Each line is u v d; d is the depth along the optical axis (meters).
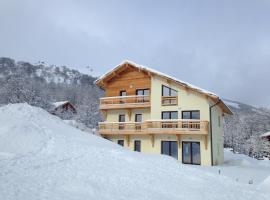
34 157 11.57
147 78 29.45
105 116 31.39
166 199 8.51
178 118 26.78
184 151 26.11
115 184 9.40
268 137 57.44
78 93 94.00
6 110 18.75
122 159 13.71
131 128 28.64
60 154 12.70
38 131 15.51
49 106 51.28
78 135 18.14
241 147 53.31
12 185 7.58
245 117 75.81
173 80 26.88
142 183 10.05
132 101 29.59
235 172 20.56
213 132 26.69
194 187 10.61
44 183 8.27
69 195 7.51
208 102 25.75
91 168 11.11
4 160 10.43
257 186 12.67
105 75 31.00
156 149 27.27
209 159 24.81
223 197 9.68
